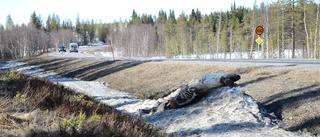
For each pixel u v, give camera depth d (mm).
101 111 5434
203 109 7262
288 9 37562
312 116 5781
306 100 6680
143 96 13117
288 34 44219
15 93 5570
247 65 13289
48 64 35938
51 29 155875
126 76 19062
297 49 51969
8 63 42812
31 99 5023
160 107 8422
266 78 10016
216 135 5559
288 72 9922
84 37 160625
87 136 3273
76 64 31516
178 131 6246
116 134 3508
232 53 72375
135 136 3756
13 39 91250
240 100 6965
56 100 5320
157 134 4844
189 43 84625
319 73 8586
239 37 65625
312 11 42625
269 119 6160
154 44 100000
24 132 3215
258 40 20906
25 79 7109
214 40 71062
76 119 4039
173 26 101688
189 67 16500
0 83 6234
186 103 7996
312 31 40812
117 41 106500
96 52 103875
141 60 25562
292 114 6312
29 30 102062
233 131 5605
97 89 15531
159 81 15188
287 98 7266
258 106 6762
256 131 5480
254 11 58812
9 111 4211
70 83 18375
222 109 6918
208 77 7859
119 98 12336
